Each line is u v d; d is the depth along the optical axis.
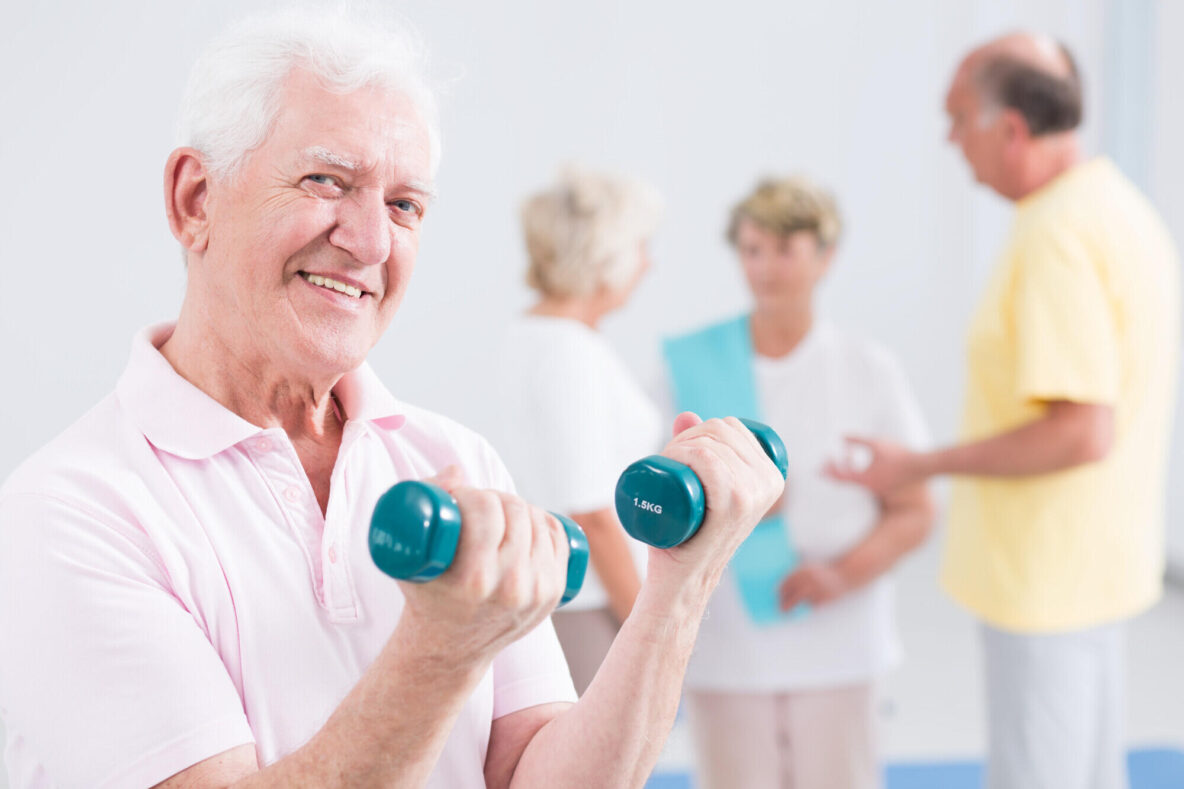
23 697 0.71
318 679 0.80
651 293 4.88
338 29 0.79
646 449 1.93
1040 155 1.91
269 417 0.86
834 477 1.94
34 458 0.79
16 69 4.07
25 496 0.75
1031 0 4.85
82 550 0.72
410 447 0.95
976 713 3.27
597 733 0.79
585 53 4.70
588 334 1.87
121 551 0.74
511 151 4.64
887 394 2.02
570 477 1.78
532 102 4.65
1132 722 3.09
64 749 0.70
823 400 1.99
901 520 1.98
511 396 1.87
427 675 0.63
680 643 0.78
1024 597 1.92
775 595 1.92
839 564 1.94
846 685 1.95
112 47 4.12
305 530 0.83
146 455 0.79
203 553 0.78
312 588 0.82
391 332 4.55
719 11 4.83
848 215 5.05
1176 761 2.84
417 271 4.55
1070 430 1.82
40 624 0.71
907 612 4.20
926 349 5.17
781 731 1.96
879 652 1.98
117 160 4.15
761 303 2.00
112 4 4.11
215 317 0.82
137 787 0.69
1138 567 1.96
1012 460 1.85
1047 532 1.91
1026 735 1.96
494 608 0.59
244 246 0.79
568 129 4.71
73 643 0.70
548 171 4.68
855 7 4.95
